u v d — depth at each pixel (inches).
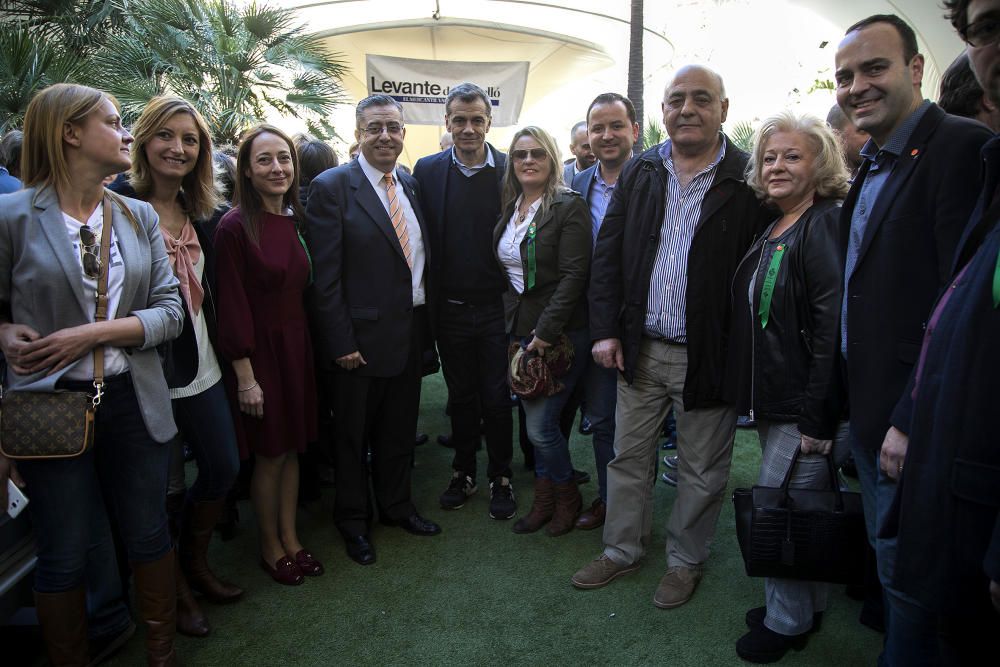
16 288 61.1
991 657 46.1
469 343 117.4
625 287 92.9
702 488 91.5
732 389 85.3
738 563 102.5
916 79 62.2
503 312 116.0
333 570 101.4
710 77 82.4
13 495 60.3
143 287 68.2
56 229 61.7
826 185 75.3
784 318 76.3
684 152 86.3
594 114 108.8
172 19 251.9
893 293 60.6
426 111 263.4
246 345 88.0
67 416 60.6
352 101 354.9
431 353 122.3
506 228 108.9
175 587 81.1
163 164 78.5
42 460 62.0
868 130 63.4
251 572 101.0
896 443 56.4
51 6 259.0
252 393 90.1
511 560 103.8
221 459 85.0
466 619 89.1
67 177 62.9
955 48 247.4
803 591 79.5
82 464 65.0
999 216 45.4
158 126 77.7
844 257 69.2
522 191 108.2
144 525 70.9
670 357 91.4
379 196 102.7
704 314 86.5
